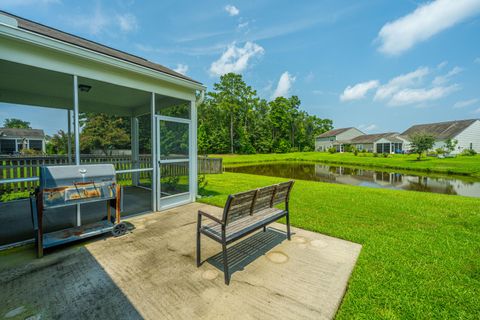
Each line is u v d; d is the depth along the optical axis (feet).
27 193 17.67
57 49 9.84
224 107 109.60
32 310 5.76
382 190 23.63
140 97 18.28
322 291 6.61
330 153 122.83
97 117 21.30
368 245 9.77
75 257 8.64
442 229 11.84
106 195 10.25
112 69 12.35
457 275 7.39
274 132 135.64
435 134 97.76
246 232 7.73
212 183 28.78
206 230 7.81
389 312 5.71
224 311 5.77
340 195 20.68
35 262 8.23
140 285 6.88
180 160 16.53
